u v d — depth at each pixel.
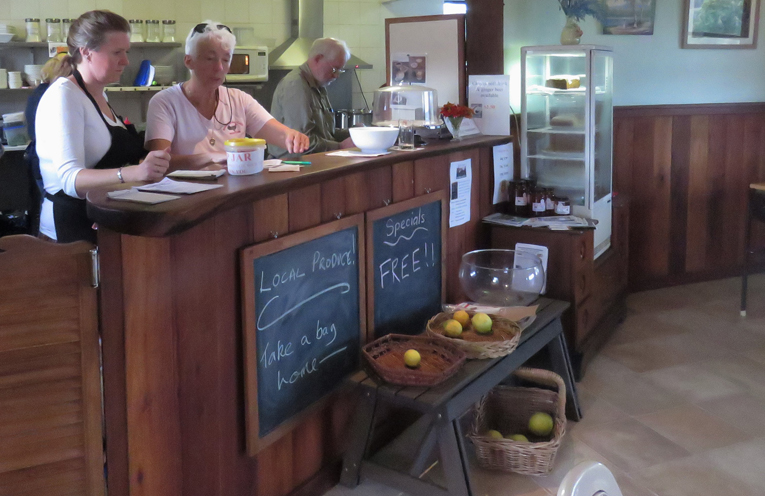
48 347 1.79
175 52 5.72
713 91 5.36
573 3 4.12
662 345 4.15
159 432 1.96
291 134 2.84
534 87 4.08
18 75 5.04
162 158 2.20
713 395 3.49
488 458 2.79
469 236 3.67
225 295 2.12
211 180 2.16
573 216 3.82
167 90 2.92
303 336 2.45
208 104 2.98
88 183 2.25
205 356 2.06
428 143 3.33
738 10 5.30
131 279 1.85
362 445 2.61
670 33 5.12
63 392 1.83
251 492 2.31
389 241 2.90
